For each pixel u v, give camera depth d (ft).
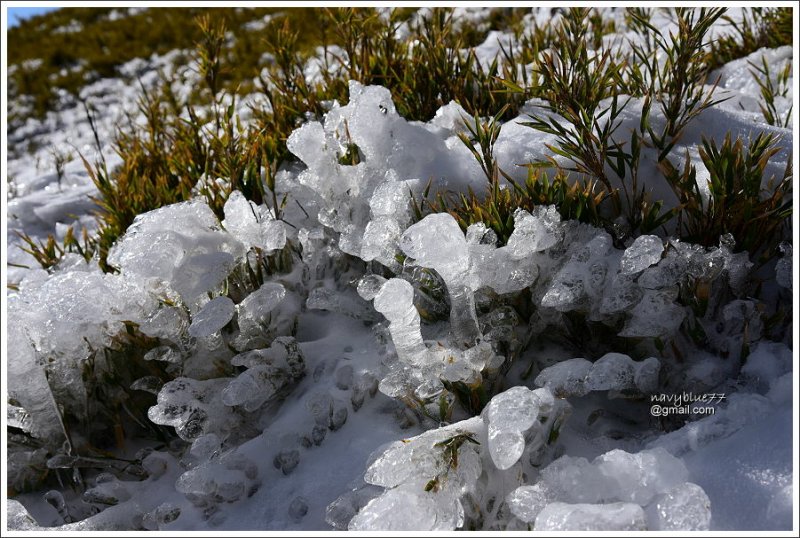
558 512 4.42
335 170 7.54
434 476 4.85
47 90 31.14
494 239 6.27
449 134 8.51
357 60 10.91
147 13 38.93
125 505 5.99
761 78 10.68
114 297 6.60
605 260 6.00
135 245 6.44
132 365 7.06
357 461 5.86
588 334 6.30
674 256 5.72
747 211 6.05
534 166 6.89
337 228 7.32
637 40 13.14
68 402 6.84
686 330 5.94
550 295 5.80
